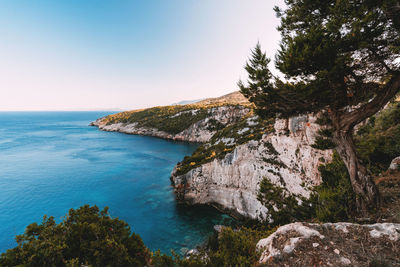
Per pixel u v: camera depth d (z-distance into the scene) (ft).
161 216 98.89
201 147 179.22
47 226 18.16
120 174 161.58
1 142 302.04
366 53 26.48
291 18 32.14
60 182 146.20
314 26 26.84
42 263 14.47
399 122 58.23
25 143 296.30
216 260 18.62
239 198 96.48
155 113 465.88
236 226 88.28
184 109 411.75
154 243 77.61
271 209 77.77
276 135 89.30
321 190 42.37
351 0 22.58
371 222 25.99
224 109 328.29
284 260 16.85
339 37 24.38
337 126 31.83
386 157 48.19
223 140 155.43
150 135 376.68
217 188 107.96
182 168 133.39
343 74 26.50
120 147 270.05
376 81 29.25
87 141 317.42
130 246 18.84
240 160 101.91
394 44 24.34
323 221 32.58
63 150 250.37
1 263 14.03
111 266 15.72
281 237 19.85
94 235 18.44
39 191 131.54
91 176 157.48
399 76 25.40
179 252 72.08
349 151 31.58
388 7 20.74
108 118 572.51
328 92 26.71
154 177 154.61
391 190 32.58
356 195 30.91
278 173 82.74
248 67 31.60
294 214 64.49
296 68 26.14
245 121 166.09
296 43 25.71
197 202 110.73
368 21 20.77
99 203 114.42
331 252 16.37
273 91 30.60
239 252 19.90
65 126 581.94
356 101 29.19
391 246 16.05
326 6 27.30
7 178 153.99
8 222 98.22
